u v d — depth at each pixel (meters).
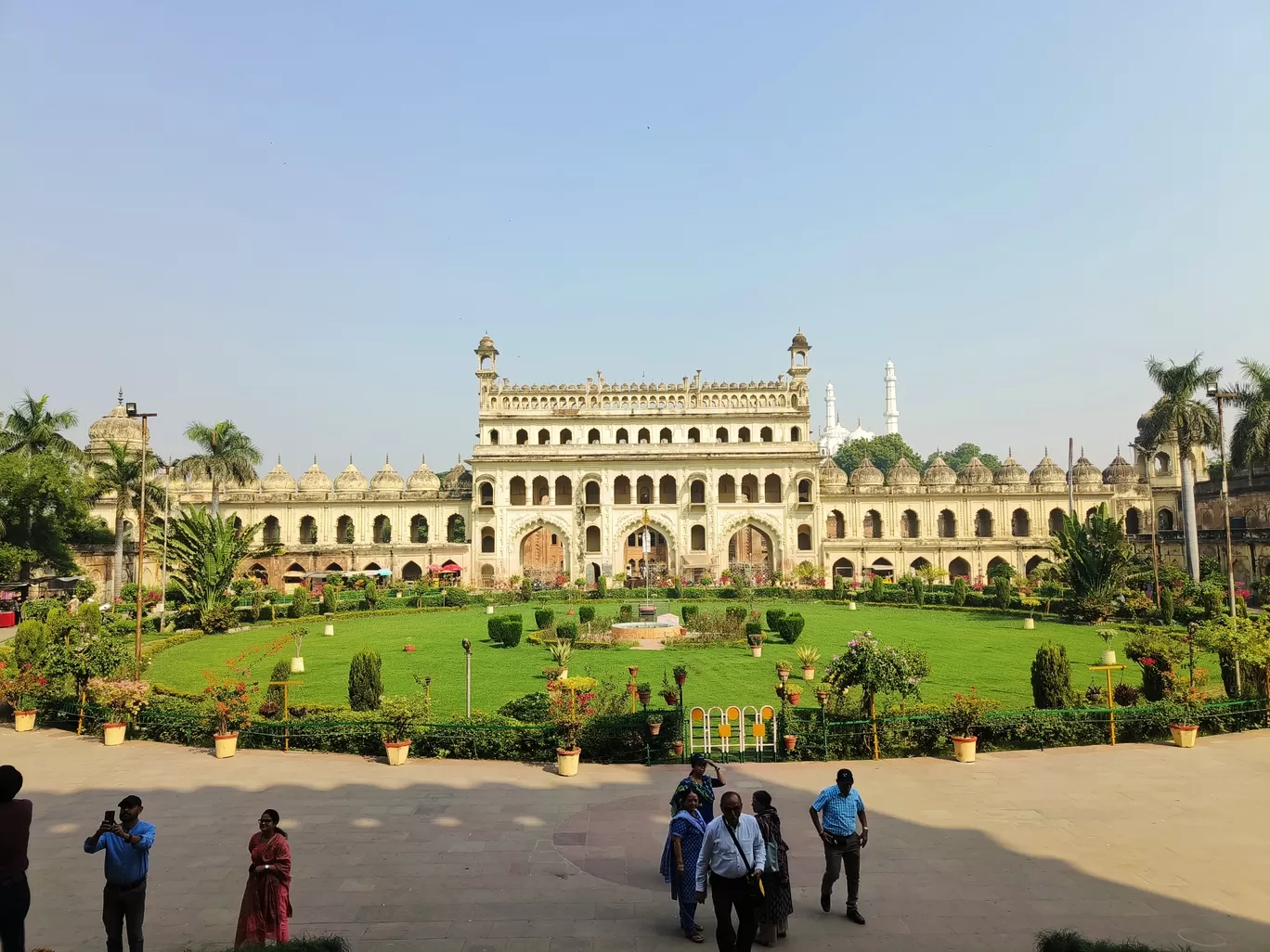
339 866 13.93
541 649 39.47
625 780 18.75
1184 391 53.59
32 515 55.78
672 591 62.88
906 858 14.12
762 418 78.12
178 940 11.43
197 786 18.48
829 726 20.50
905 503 80.31
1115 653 37.09
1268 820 16.00
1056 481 80.00
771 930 11.05
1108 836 15.17
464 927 11.75
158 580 70.88
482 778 18.94
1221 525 69.56
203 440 62.62
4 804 9.79
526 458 76.25
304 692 29.33
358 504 79.75
